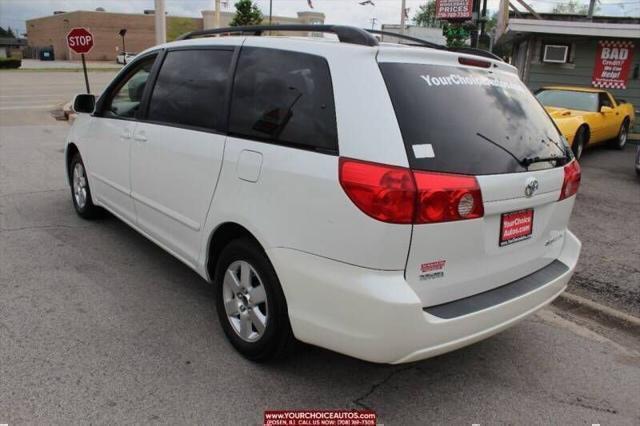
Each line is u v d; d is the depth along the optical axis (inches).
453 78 114.3
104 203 201.2
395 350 100.4
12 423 104.0
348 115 104.3
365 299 99.2
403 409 116.4
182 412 110.3
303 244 107.7
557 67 604.7
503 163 111.1
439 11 737.0
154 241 167.6
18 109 637.9
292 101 116.1
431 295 104.7
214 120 135.5
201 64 146.9
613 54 582.6
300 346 125.7
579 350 146.0
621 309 171.9
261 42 130.4
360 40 110.8
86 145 207.5
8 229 212.1
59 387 115.6
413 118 102.4
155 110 162.1
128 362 126.2
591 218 269.3
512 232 116.0
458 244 104.7
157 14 531.8
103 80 1247.5
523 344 147.8
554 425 114.0
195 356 130.3
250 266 124.2
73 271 175.6
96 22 2741.1
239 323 131.0
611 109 462.0
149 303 156.2
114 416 107.6
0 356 125.8
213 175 131.0
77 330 139.3
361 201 98.2
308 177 106.1
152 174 159.3
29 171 311.6
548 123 133.6
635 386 130.1
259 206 116.7
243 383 121.0
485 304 110.4
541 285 122.9
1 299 154.0
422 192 97.3
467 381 128.3
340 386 122.5
